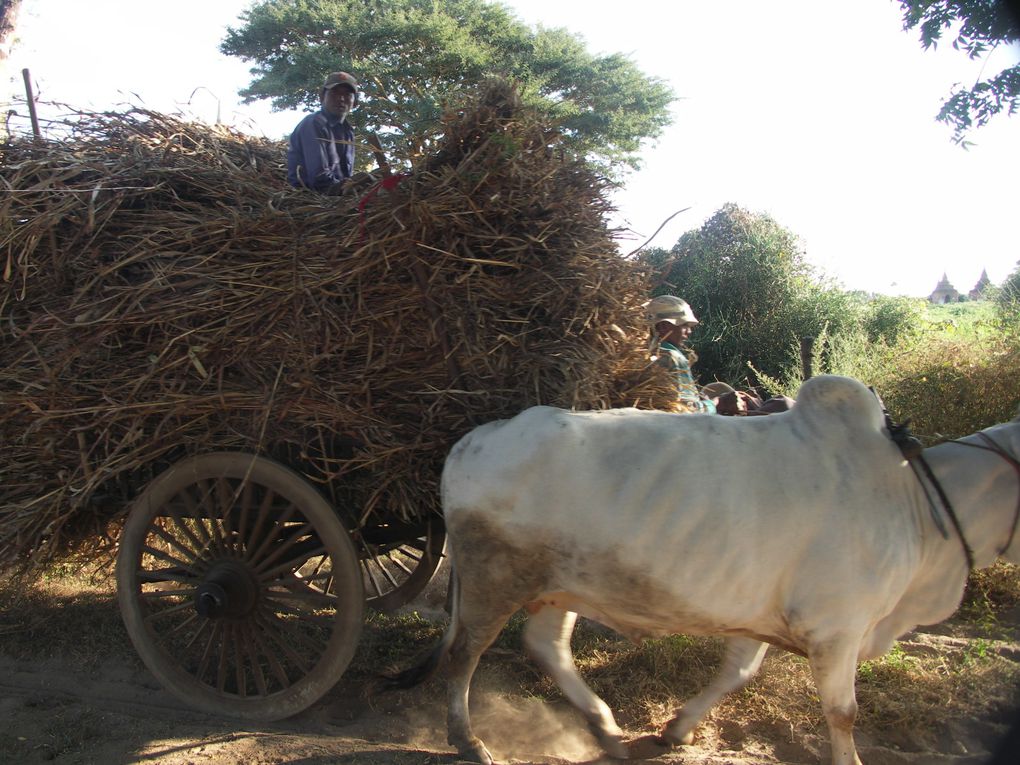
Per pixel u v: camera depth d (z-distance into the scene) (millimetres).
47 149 4094
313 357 3602
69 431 3760
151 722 3791
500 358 3529
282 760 3404
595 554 3105
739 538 3018
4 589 4348
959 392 6938
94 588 5566
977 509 3203
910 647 4602
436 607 5410
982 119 7441
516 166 3424
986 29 7148
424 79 15258
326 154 4805
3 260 3766
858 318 11375
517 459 3172
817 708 3934
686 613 3139
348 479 3832
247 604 3814
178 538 4523
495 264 3535
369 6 15953
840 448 3145
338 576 3727
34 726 3730
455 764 3391
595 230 3668
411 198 3369
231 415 3758
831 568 3006
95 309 3682
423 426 3582
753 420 3270
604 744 3586
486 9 16891
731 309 11906
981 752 3576
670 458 3090
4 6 8406
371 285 3555
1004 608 5242
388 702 4133
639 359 3885
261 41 15898
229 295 3615
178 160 4086
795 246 12367
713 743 3723
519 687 4277
